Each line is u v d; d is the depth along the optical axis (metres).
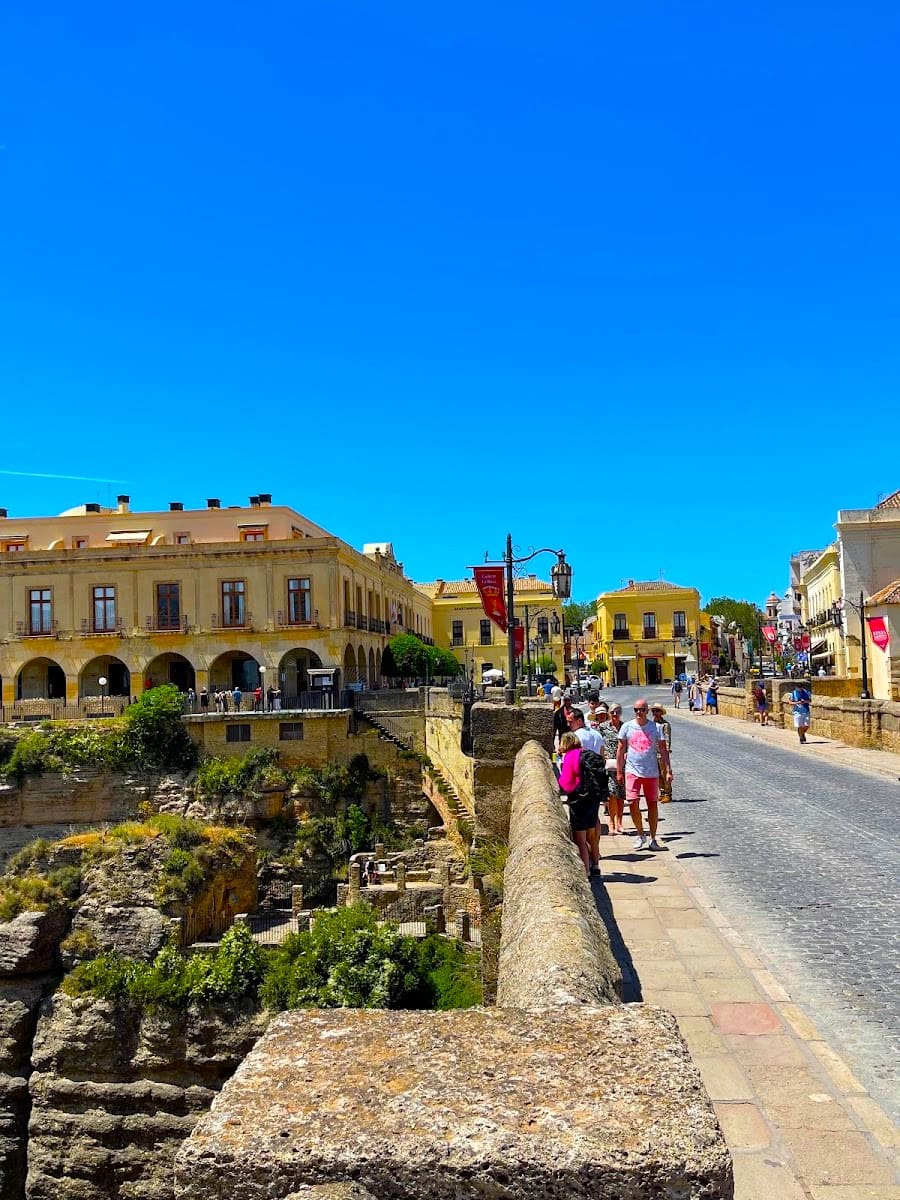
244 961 20.48
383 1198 1.92
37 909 23.20
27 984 21.47
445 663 63.75
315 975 20.55
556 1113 2.04
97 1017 20.05
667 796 15.95
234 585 48.50
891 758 23.42
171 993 19.75
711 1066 5.64
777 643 81.75
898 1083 5.36
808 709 28.72
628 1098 2.10
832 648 61.50
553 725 11.86
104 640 48.44
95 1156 19.33
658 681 94.62
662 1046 2.36
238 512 55.94
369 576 57.47
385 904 29.16
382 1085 2.20
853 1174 4.38
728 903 9.60
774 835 13.38
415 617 76.00
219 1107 2.14
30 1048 20.66
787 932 8.45
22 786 41.19
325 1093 2.18
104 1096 19.62
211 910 27.91
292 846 39.84
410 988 20.92
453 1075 2.23
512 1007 2.71
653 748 12.55
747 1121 4.93
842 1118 4.94
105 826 38.53
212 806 40.66
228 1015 19.62
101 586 48.88
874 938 8.13
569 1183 1.89
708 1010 6.55
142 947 24.16
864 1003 6.60
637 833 13.56
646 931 8.55
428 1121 2.04
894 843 12.49
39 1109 19.77
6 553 48.91
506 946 4.34
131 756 41.53
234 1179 1.96
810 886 10.17
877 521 52.84
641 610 95.56
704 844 12.88
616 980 3.74
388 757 42.81
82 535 56.00
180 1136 19.22
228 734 42.28
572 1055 2.32
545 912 4.31
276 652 47.97
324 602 48.09
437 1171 1.92
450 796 36.69
